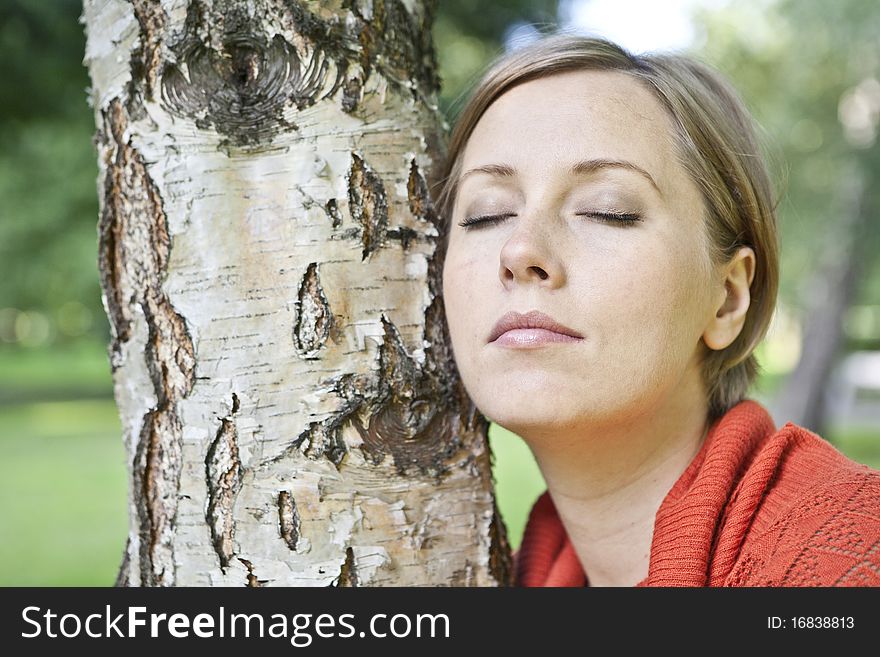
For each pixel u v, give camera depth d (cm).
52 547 738
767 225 157
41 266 1772
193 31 140
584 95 142
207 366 140
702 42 1069
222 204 140
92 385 2464
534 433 137
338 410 140
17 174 1488
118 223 146
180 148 140
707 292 144
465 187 146
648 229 135
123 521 840
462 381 150
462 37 617
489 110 149
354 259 142
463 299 141
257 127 140
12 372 3041
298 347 139
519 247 130
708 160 145
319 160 140
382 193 145
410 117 151
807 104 1011
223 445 140
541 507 181
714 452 145
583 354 130
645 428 145
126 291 146
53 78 634
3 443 1367
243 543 139
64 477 1090
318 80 141
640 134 139
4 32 559
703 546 135
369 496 141
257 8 140
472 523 150
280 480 139
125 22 143
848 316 1159
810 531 125
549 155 137
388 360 144
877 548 120
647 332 133
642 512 153
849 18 878
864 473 132
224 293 140
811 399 1166
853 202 1015
